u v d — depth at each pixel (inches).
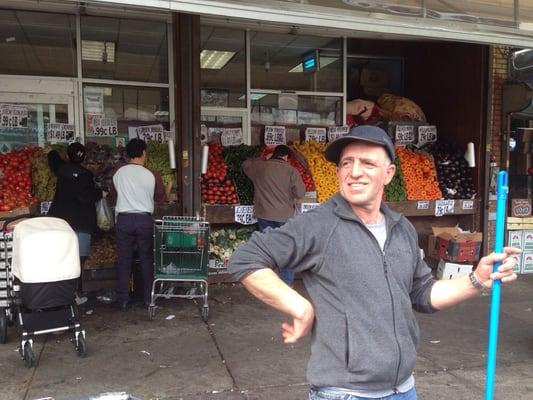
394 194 277.3
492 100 288.5
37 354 168.2
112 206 240.7
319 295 73.6
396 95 359.6
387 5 180.5
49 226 163.9
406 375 72.7
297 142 293.4
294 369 159.6
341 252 72.3
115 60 283.0
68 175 210.7
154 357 167.5
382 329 70.9
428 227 295.9
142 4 149.8
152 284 213.5
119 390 143.5
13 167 230.4
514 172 308.8
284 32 302.4
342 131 317.7
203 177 252.7
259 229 248.5
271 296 69.9
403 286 74.8
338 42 323.0
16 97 264.5
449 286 78.7
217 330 193.9
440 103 322.3
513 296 249.4
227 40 301.6
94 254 239.0
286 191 238.7
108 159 253.1
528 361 170.9
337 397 70.5
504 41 201.3
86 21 271.1
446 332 197.5
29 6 253.0
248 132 309.6
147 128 285.4
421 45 337.7
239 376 154.1
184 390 144.4
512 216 301.0
